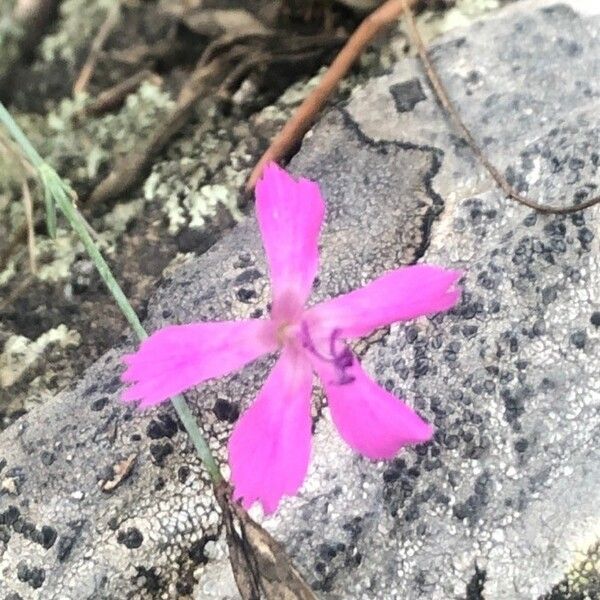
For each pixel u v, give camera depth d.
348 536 0.06
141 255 0.09
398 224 0.08
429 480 0.07
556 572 0.06
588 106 0.08
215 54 0.10
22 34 0.10
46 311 0.08
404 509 0.07
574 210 0.07
